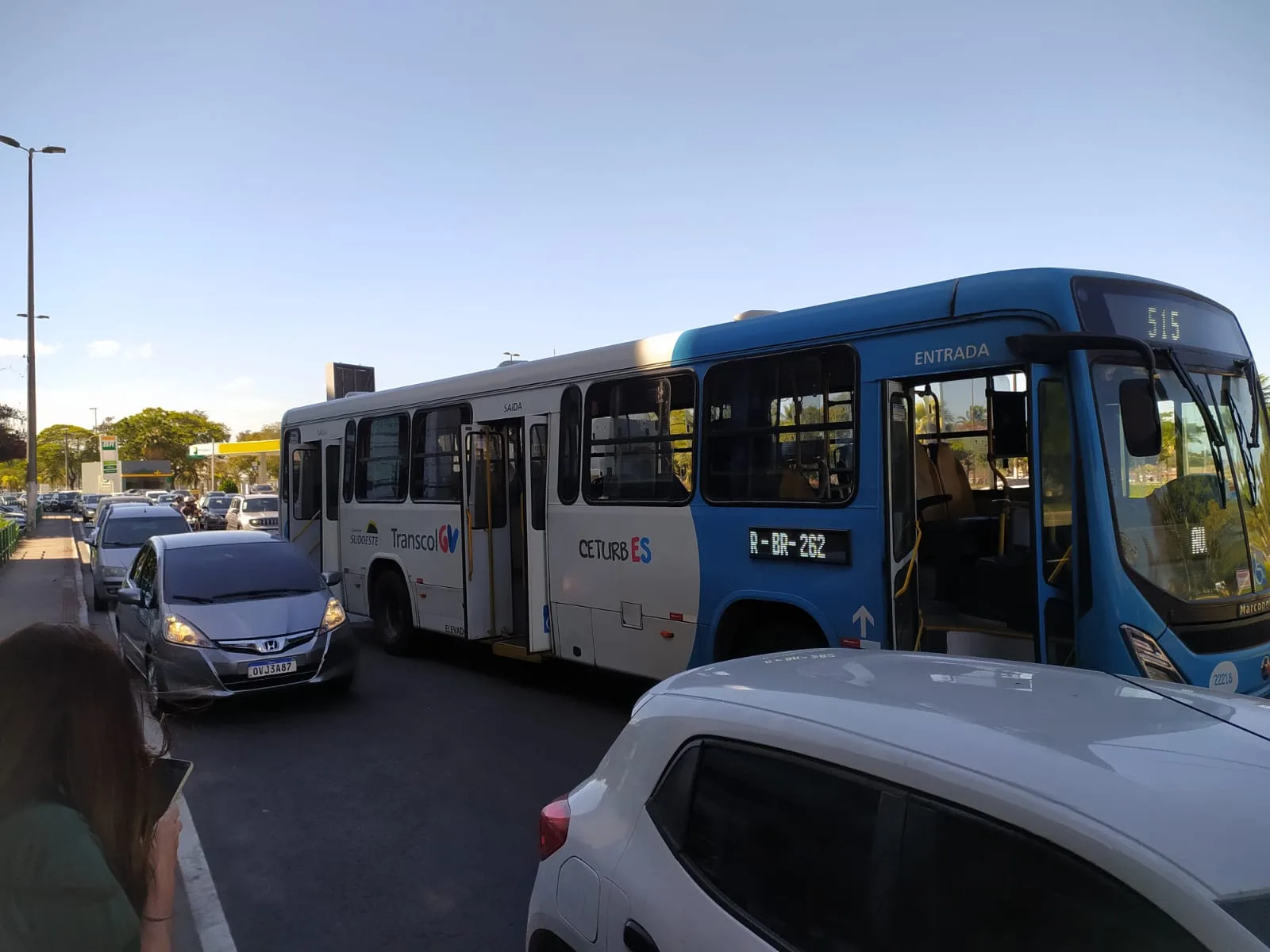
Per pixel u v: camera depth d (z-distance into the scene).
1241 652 4.77
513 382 8.39
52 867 1.53
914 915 1.75
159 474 79.50
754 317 6.58
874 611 5.40
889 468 5.35
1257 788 1.66
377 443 10.67
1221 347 5.32
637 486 7.09
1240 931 1.35
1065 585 4.69
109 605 15.25
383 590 10.65
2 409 47.44
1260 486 5.30
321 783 6.11
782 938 1.95
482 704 8.16
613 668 7.30
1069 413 4.64
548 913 2.62
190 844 5.14
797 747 2.08
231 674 7.46
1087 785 1.67
